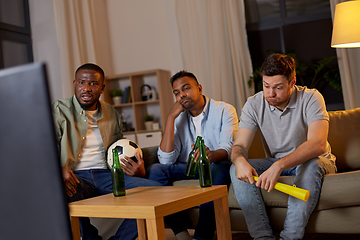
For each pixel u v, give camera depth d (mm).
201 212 1792
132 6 5195
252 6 4961
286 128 1798
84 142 2109
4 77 308
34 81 300
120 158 2074
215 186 1569
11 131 312
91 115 2156
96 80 2090
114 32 5273
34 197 316
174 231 1914
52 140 303
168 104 4953
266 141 1896
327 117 1694
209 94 4668
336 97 4586
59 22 4770
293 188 1440
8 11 4785
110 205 1329
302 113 1761
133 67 5203
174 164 2188
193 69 4719
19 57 4855
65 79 4738
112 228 2129
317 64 4680
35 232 319
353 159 2006
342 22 2482
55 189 310
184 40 4742
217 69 4598
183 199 1347
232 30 4559
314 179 1597
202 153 1575
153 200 1342
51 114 301
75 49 4785
